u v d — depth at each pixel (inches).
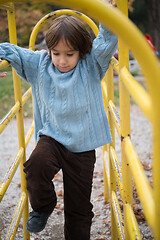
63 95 64.9
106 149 103.4
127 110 46.0
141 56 24.2
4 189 57.2
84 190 67.2
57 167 63.1
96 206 103.6
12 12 70.3
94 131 68.2
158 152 24.0
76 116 65.7
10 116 63.6
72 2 25.6
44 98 67.1
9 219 95.9
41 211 62.7
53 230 92.4
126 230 48.6
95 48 62.9
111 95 73.2
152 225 27.1
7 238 62.7
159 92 23.2
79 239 66.9
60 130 67.0
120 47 45.3
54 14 88.7
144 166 128.1
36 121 72.1
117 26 24.7
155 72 23.5
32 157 61.3
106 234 90.2
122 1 42.8
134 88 29.6
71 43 59.9
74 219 67.6
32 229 63.7
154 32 427.2
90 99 66.4
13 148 155.3
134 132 175.9
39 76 66.5
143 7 586.6
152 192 29.2
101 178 122.5
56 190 114.7
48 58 67.1
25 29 217.2
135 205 98.7
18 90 74.9
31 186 60.4
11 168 64.2
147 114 24.5
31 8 223.9
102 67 65.0
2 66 56.9
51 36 59.9
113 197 71.3
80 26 61.5
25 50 66.5
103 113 69.5
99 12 25.1
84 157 67.7
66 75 64.0
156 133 23.6
